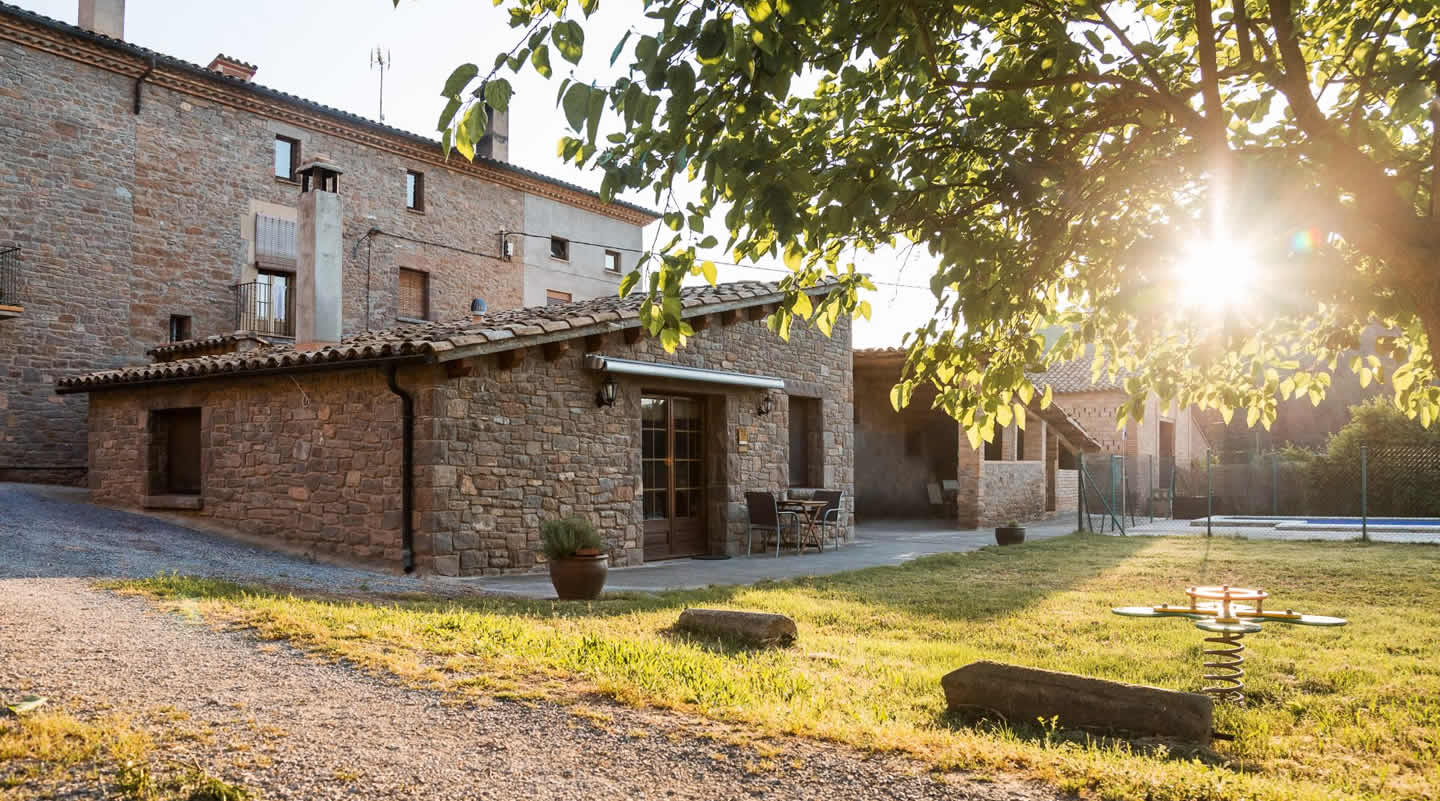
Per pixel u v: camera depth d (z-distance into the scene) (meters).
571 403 11.08
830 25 3.03
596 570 8.27
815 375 15.22
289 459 10.95
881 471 22.70
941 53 3.74
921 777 3.22
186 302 18.61
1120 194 3.87
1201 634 6.94
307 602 6.55
